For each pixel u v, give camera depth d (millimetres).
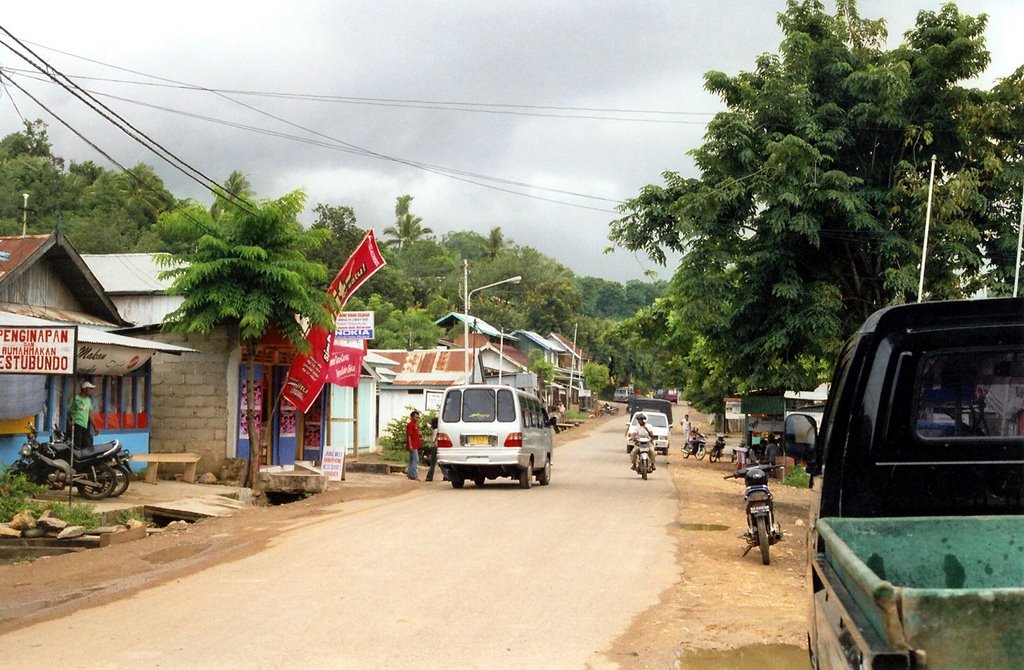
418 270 96000
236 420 22594
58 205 59625
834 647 3816
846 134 20609
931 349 5152
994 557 4812
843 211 20156
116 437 20219
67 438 16672
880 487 5211
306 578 10586
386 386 45094
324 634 8008
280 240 20891
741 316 22094
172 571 11133
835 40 21297
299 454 26609
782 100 20531
